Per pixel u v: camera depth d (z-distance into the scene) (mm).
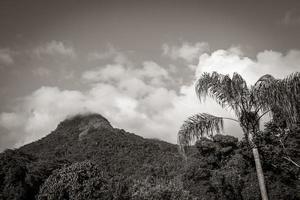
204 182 33969
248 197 29391
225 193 32062
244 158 31016
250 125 12008
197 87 12594
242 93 12148
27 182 38125
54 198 26906
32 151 156750
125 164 118438
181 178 36938
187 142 12430
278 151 23656
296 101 11141
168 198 27078
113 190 27562
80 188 26828
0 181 38000
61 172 28516
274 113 11922
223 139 37812
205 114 12539
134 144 138250
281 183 26766
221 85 12297
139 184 28547
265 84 11367
